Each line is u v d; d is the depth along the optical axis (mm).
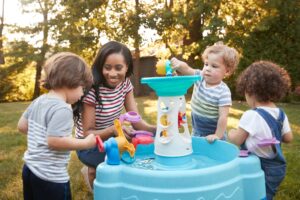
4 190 3135
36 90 16172
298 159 3900
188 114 7344
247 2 12055
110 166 1792
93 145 1980
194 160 2184
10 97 16047
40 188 2004
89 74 2119
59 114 1938
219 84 2621
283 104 10000
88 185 2832
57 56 2092
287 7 10648
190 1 12492
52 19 14078
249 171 1902
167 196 1638
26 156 2059
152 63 14992
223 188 1717
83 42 13125
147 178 1678
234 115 7367
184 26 12414
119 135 2025
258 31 11125
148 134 2299
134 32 13078
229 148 2141
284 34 10844
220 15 12477
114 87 2512
